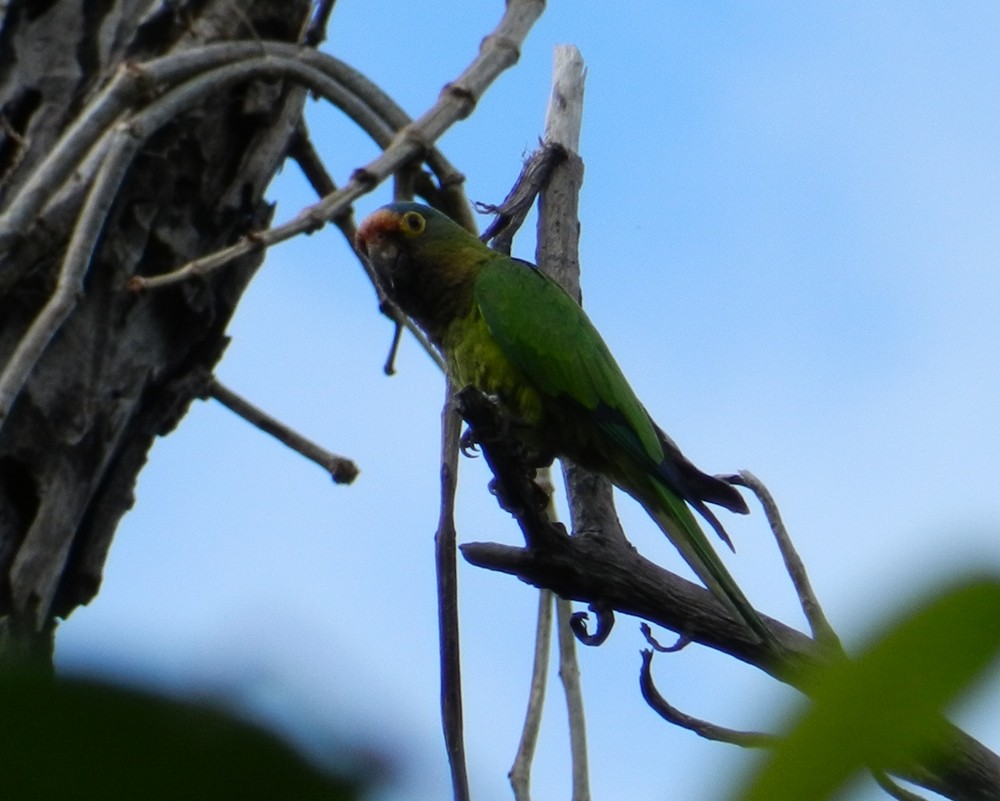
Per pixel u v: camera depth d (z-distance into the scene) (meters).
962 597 1.45
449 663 6.05
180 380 7.76
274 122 8.08
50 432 6.87
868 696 1.49
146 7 7.62
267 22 8.17
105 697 1.35
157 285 7.05
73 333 7.02
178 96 7.04
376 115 8.48
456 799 5.64
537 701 7.32
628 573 7.41
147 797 1.36
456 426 6.92
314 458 8.74
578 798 7.13
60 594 7.18
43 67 7.34
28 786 1.34
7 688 1.34
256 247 7.23
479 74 8.56
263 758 1.35
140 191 7.30
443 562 6.36
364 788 1.36
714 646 7.48
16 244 6.50
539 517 7.28
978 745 5.72
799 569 7.70
